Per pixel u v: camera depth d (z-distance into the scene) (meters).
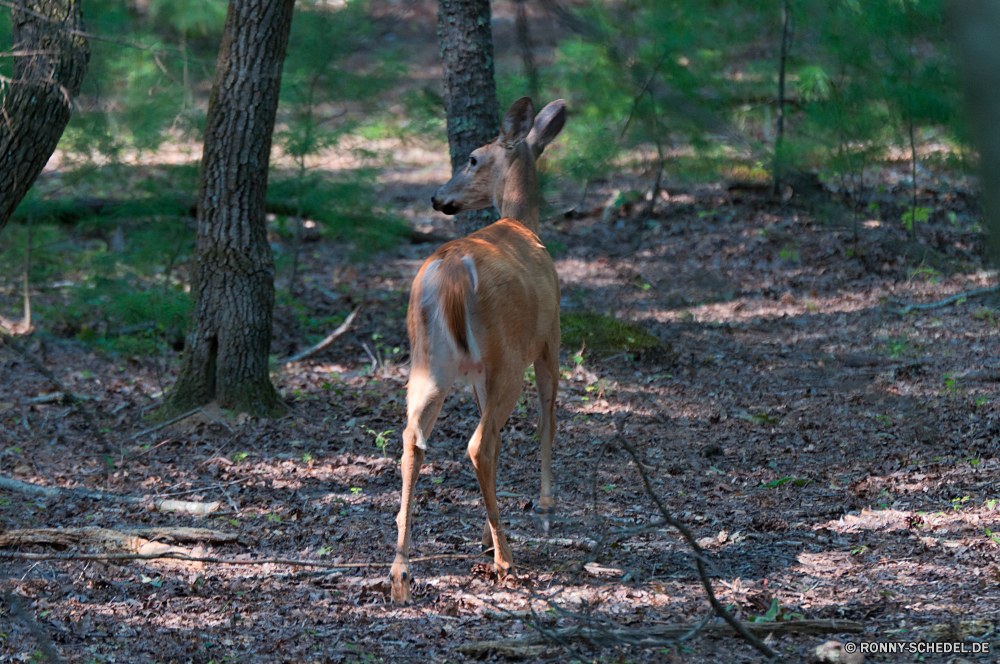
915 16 16.59
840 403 12.73
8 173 9.58
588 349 15.37
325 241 23.67
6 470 10.08
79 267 20.00
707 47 18.89
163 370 14.70
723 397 13.38
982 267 18.48
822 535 8.21
